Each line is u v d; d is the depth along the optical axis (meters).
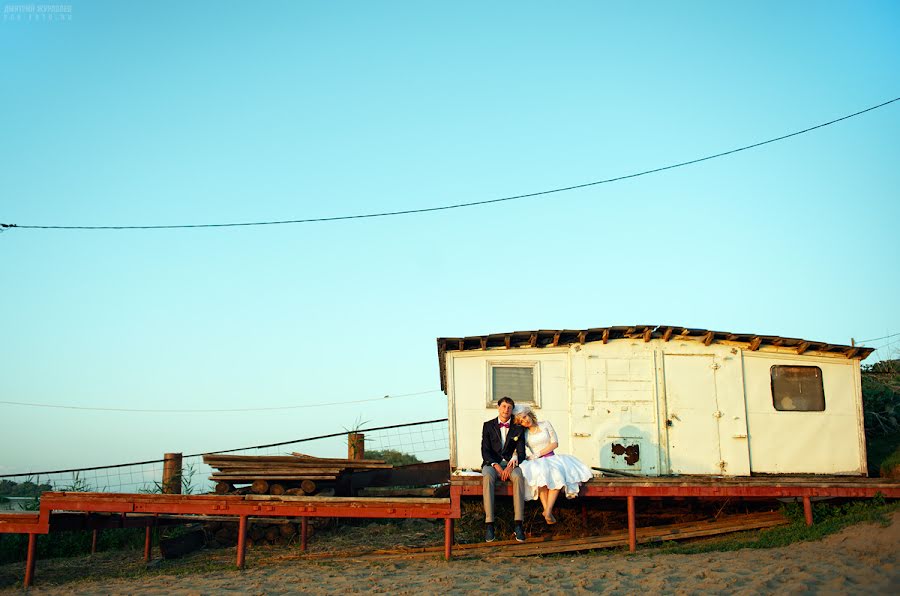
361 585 9.23
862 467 13.24
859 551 9.02
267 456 14.55
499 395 13.12
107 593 9.73
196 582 9.97
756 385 13.41
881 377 17.69
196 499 11.02
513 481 10.98
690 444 13.06
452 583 9.09
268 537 14.53
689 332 13.28
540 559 10.93
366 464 15.00
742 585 8.08
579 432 13.03
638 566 9.53
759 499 13.20
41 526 10.98
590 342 13.38
